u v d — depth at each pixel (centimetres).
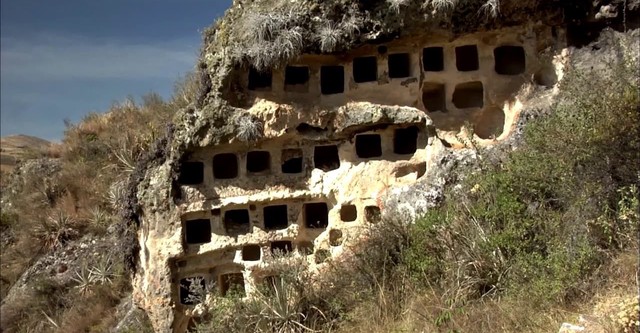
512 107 1003
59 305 1509
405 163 995
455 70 1019
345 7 973
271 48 952
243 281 1039
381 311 823
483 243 814
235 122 971
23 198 1886
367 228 938
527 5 966
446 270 821
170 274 984
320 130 1008
